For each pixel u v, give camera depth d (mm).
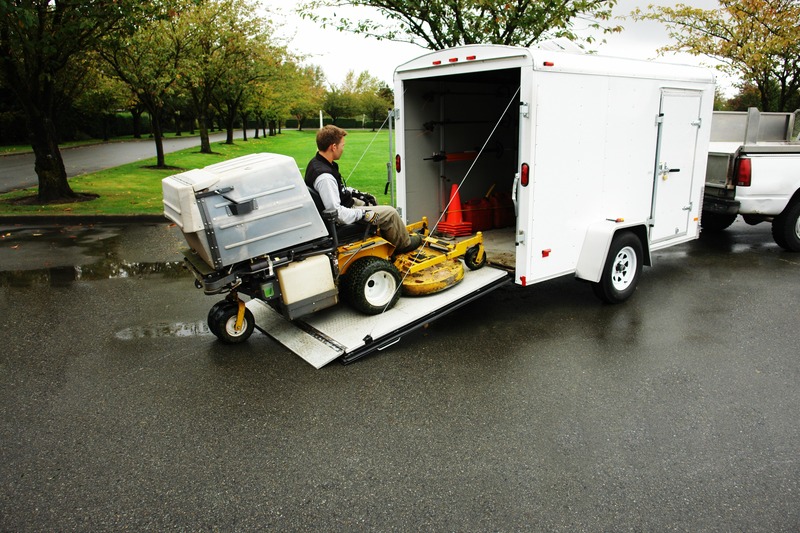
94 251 8484
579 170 5195
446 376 4309
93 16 10469
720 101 22094
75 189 14047
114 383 4270
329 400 3971
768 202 7566
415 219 6539
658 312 5645
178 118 48250
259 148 30969
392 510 2852
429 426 3621
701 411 3770
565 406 3848
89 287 6680
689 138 6316
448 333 5164
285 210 4426
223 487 3055
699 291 6285
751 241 8703
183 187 4035
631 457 3268
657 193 6090
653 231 6168
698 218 6746
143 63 16688
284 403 3941
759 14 12414
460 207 6621
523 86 4652
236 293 4840
